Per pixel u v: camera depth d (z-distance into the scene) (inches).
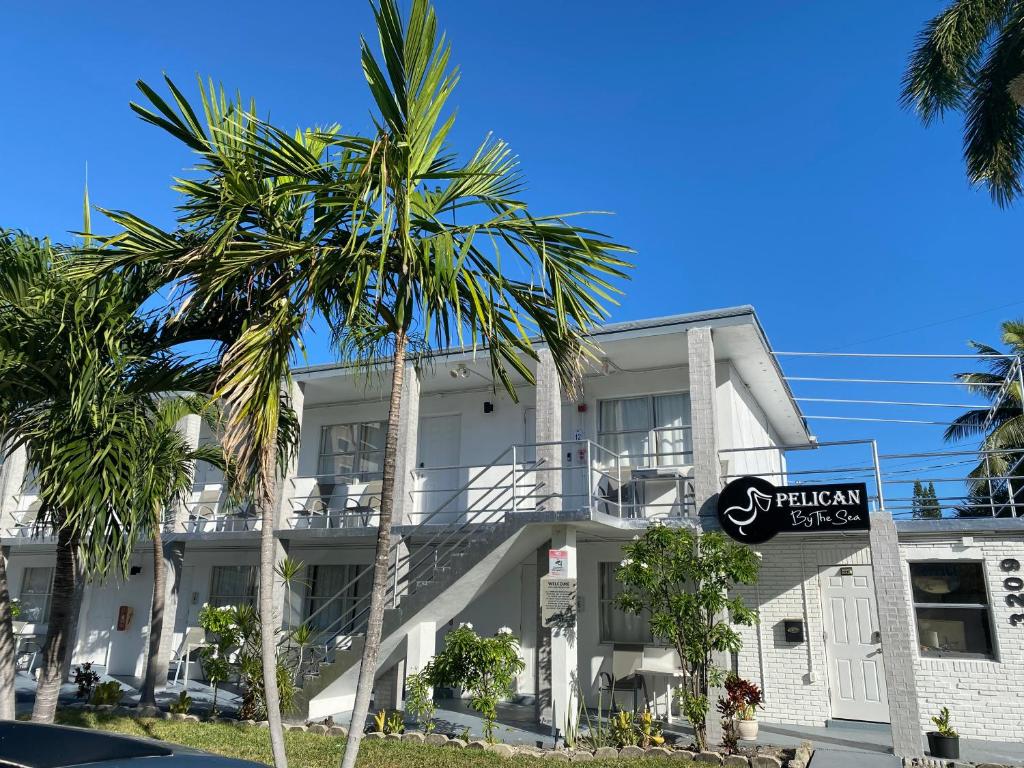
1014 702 424.5
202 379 311.7
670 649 502.6
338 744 400.8
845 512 420.5
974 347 1091.9
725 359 555.8
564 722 432.5
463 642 412.2
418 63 220.5
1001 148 538.3
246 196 236.5
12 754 128.6
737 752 382.9
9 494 749.3
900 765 361.7
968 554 448.1
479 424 649.6
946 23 528.4
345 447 709.9
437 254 212.8
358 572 674.2
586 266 237.0
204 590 733.3
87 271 253.1
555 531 466.9
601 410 610.5
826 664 482.9
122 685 634.8
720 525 453.1
